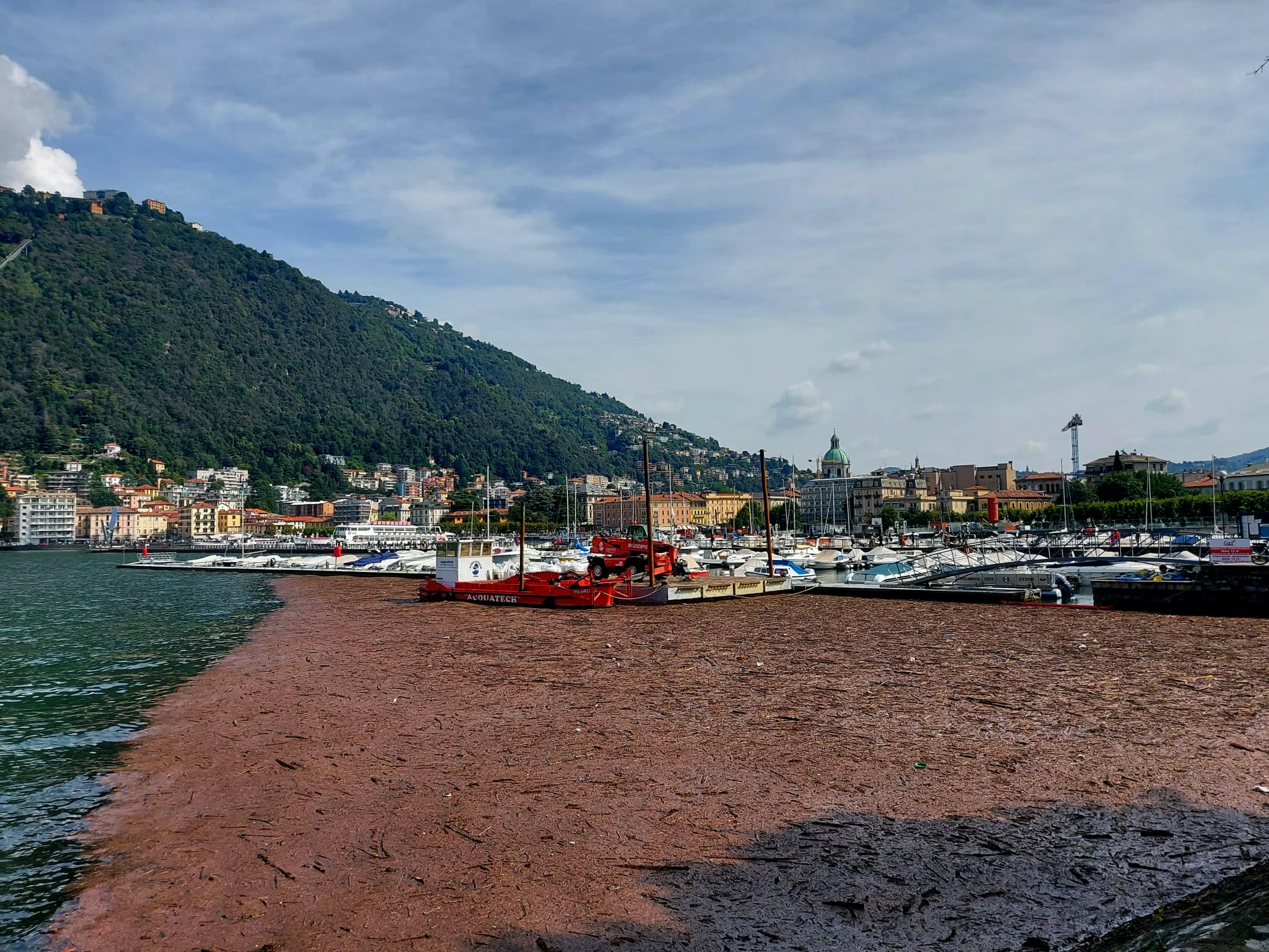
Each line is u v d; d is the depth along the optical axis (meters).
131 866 12.71
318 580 92.81
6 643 39.50
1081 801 14.29
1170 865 11.86
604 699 23.59
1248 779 15.32
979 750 17.45
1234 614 41.84
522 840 13.16
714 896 11.09
